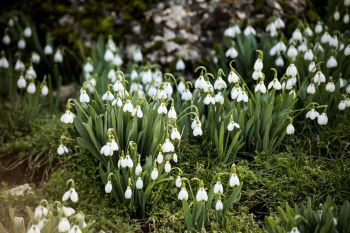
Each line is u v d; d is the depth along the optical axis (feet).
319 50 5.34
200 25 5.95
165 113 4.44
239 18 5.99
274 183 4.49
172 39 5.91
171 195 4.48
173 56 5.87
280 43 5.25
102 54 5.86
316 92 4.94
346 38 5.64
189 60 5.85
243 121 4.66
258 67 4.67
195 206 4.06
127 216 4.33
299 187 4.48
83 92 4.62
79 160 4.79
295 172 4.57
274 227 3.79
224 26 5.97
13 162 5.10
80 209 4.43
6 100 5.78
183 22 5.94
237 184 4.13
